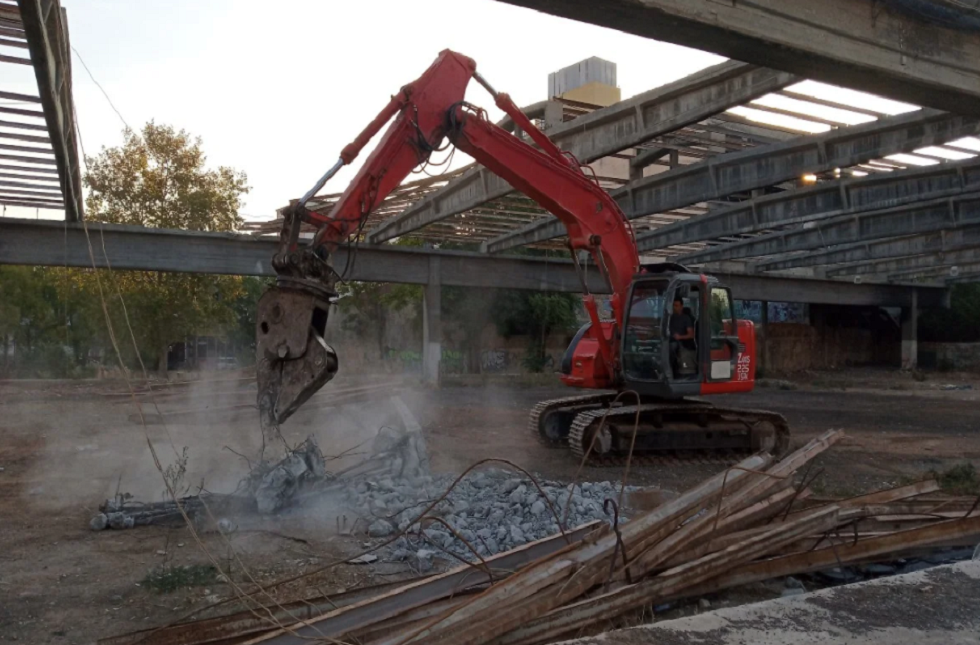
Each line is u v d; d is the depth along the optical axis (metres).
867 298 40.88
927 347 45.16
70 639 5.29
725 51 7.42
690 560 5.27
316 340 8.30
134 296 28.59
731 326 13.85
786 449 14.34
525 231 26.62
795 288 38.12
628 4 6.29
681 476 12.35
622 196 21.81
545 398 26.20
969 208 22.61
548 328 42.72
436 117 10.39
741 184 18.48
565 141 17.84
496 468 12.37
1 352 43.00
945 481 11.20
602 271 13.88
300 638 4.29
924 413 22.41
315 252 9.09
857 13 7.71
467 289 39.97
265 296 8.54
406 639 3.95
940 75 8.33
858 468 13.03
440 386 29.62
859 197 20.77
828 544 5.93
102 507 8.70
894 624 3.92
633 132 15.73
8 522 8.58
